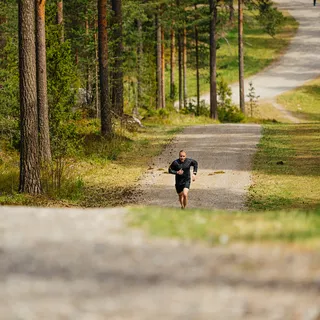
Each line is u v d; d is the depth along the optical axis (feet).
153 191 121.39
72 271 37.81
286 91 366.63
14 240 44.65
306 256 39.22
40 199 107.76
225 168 142.72
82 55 224.12
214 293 34.09
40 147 131.64
